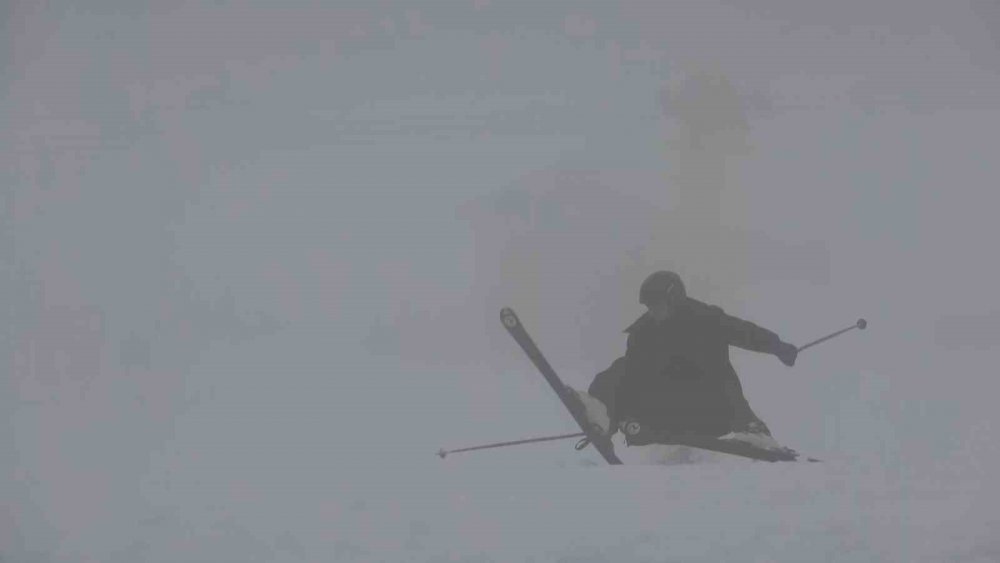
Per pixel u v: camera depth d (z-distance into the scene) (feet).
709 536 57.41
